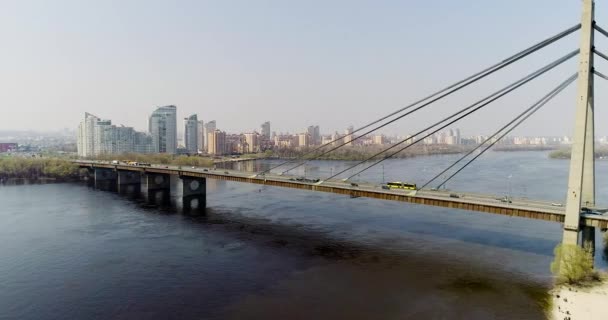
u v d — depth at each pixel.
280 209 117.25
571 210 56.69
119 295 54.00
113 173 195.75
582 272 55.69
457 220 98.94
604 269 61.09
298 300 52.00
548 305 49.41
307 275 61.16
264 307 50.00
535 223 94.69
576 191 56.19
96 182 187.25
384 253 71.94
